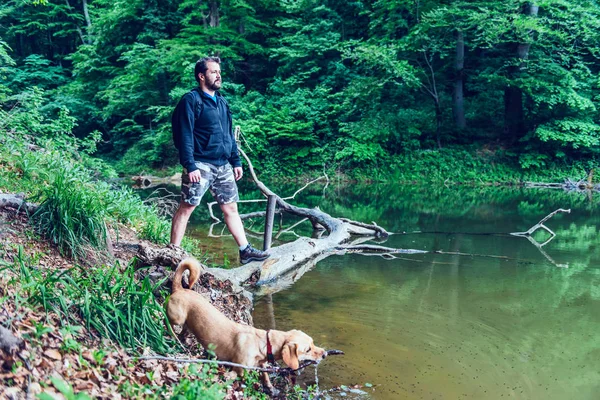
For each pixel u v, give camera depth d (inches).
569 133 635.5
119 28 891.4
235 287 191.3
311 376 135.8
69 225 153.9
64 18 1095.0
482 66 743.7
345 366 142.0
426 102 798.5
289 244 275.9
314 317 182.4
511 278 237.0
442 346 157.0
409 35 663.1
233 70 872.9
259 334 122.7
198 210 476.1
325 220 354.3
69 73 1103.0
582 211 460.8
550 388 130.6
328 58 877.8
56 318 105.3
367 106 764.6
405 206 502.9
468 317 182.9
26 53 1157.1
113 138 938.1
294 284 227.0
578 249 301.7
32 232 151.5
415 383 132.6
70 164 256.8
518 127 699.4
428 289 218.8
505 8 619.8
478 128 747.4
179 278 130.3
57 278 112.3
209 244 310.2
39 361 85.1
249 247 193.2
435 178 702.5
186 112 168.4
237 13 845.2
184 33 802.2
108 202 232.4
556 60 673.6
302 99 816.3
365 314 186.1
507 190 629.6
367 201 545.3
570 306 195.0
